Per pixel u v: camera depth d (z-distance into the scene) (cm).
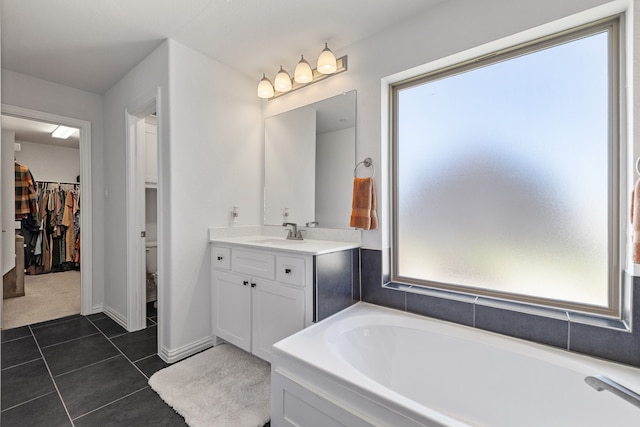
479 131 176
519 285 165
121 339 243
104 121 306
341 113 219
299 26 194
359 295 208
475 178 178
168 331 210
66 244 505
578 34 146
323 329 158
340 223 221
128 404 161
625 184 135
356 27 195
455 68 182
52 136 440
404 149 204
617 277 139
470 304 166
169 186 209
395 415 99
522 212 163
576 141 148
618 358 129
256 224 271
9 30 198
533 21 146
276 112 264
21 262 363
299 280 177
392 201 208
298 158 247
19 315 297
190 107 220
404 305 188
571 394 126
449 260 188
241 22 191
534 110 159
